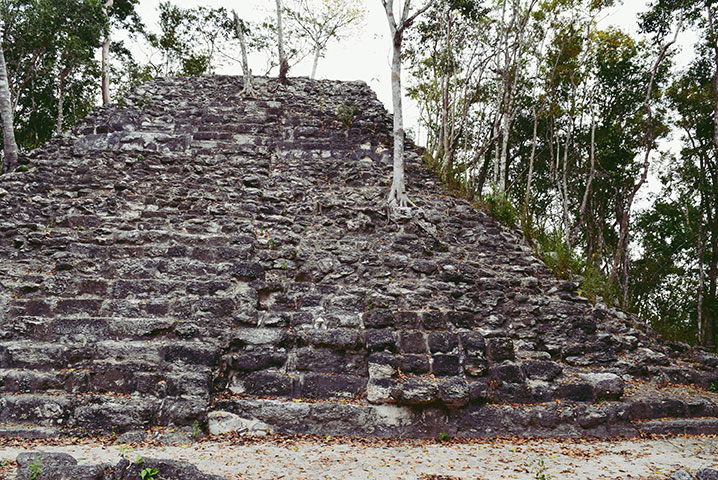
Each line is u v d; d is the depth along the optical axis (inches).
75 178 403.2
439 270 348.5
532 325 318.7
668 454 229.9
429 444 240.8
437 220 405.1
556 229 445.4
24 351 259.0
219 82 581.0
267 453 212.7
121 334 274.7
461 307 319.6
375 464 202.4
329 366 276.4
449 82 674.8
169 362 259.9
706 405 284.2
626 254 804.0
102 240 336.8
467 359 276.1
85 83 779.4
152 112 503.5
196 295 301.9
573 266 412.8
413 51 639.1
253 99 552.4
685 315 892.6
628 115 793.6
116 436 231.1
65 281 300.8
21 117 758.5
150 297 298.8
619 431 263.0
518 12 634.2
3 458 190.2
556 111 764.0
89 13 656.4
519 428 258.8
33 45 636.1
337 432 249.6
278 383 265.1
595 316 349.4
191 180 415.2
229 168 437.1
